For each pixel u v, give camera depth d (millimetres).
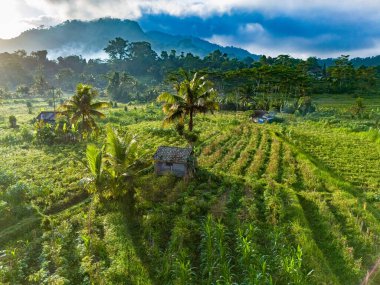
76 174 36031
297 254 18969
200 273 19469
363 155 47625
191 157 36219
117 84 176375
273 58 189875
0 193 29297
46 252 21328
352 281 18828
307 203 29375
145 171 36969
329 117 87562
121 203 28156
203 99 46719
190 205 27156
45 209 28047
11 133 62344
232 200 28922
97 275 18812
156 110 100875
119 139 30328
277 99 117500
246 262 19359
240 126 65438
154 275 19141
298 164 40719
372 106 107312
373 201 31562
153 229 23750
